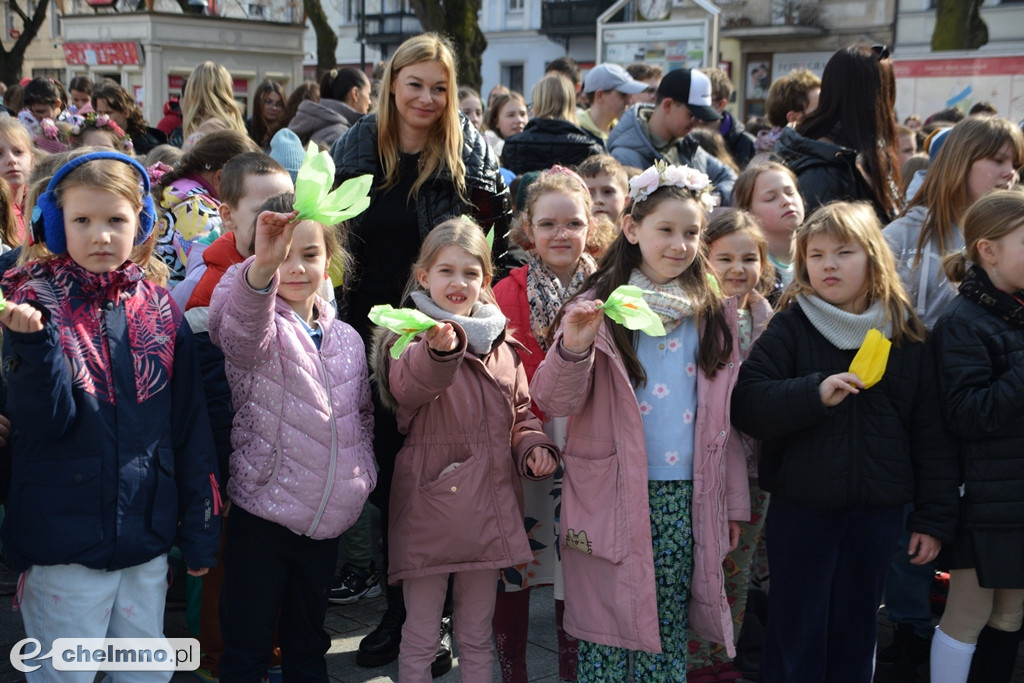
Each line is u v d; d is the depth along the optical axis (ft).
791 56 85.20
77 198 8.03
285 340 8.96
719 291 9.94
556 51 106.42
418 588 9.77
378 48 112.57
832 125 14.48
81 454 7.95
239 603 9.10
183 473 8.56
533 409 11.06
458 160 11.50
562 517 9.75
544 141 17.26
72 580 7.98
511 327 11.08
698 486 9.46
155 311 8.55
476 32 47.06
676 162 18.44
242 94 59.47
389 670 11.14
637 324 8.38
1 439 8.74
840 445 9.50
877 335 9.02
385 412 10.96
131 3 65.26
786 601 9.78
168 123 30.27
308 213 7.88
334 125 19.47
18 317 7.36
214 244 10.15
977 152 11.43
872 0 79.97
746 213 11.19
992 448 9.65
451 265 9.45
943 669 10.28
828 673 9.89
